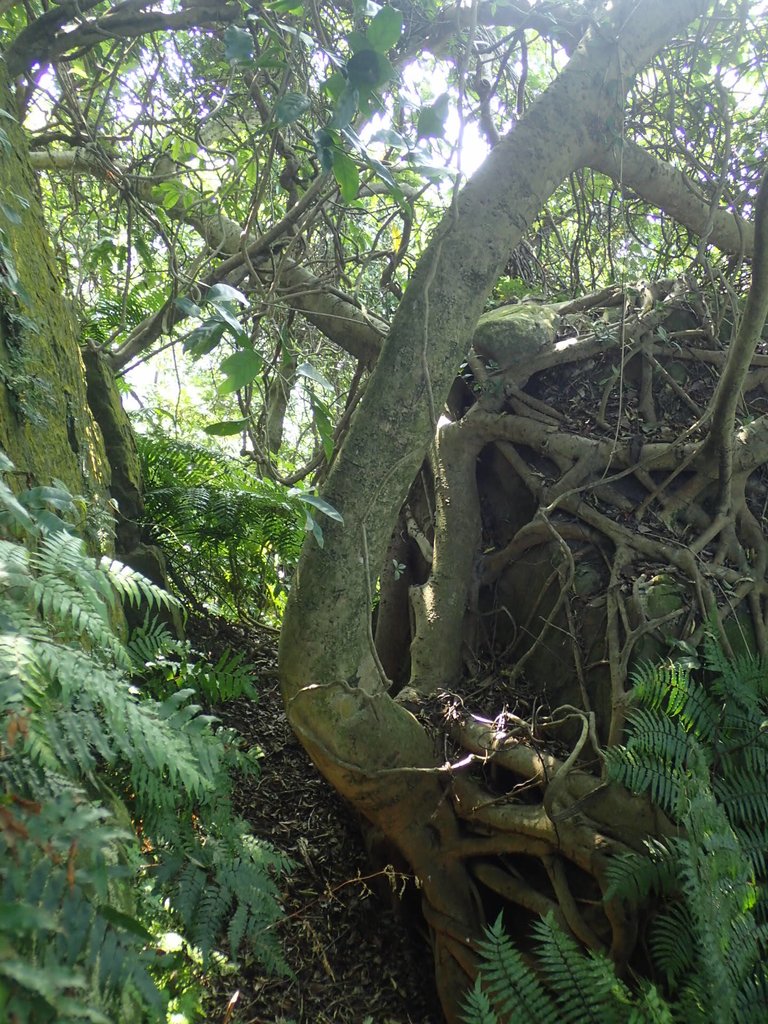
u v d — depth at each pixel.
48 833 1.23
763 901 3.02
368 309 5.75
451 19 4.46
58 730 1.54
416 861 3.77
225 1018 2.82
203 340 2.38
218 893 2.41
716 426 3.94
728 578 3.95
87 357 4.72
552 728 3.84
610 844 3.23
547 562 4.21
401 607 4.88
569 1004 2.54
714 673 3.67
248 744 4.57
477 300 3.60
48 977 1.08
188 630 5.10
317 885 4.00
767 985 2.70
